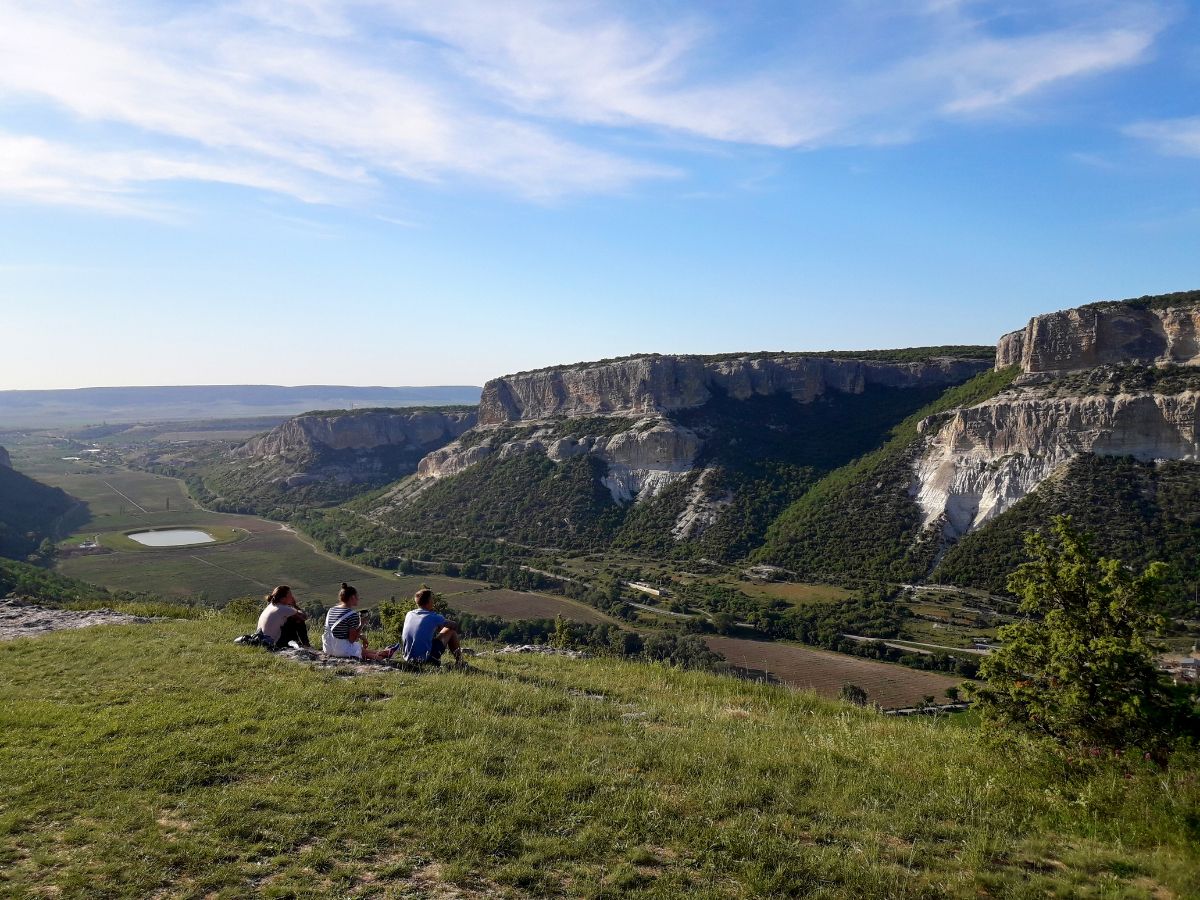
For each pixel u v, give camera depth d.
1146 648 9.09
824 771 8.91
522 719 10.39
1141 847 7.27
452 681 11.88
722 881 6.31
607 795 7.83
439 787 7.73
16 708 10.06
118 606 23.31
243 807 7.27
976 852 6.91
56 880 5.99
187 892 5.92
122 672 12.21
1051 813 8.03
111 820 6.98
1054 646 9.52
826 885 6.27
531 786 7.93
